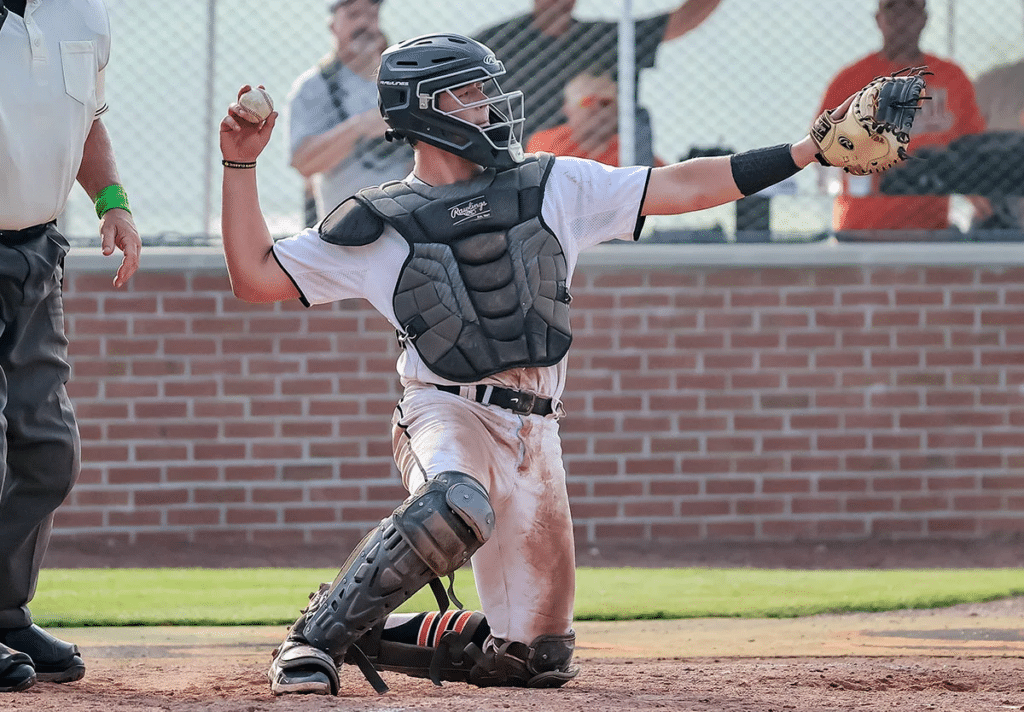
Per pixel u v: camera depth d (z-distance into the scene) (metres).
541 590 11.77
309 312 26.59
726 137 28.00
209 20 27.69
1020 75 28.75
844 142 11.34
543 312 11.32
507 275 11.20
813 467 27.22
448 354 11.19
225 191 11.37
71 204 27.17
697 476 27.05
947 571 23.48
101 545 26.11
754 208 28.48
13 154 11.27
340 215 11.44
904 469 27.38
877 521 27.33
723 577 22.48
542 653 11.90
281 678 10.66
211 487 26.48
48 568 23.69
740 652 14.90
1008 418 27.52
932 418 27.39
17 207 11.48
